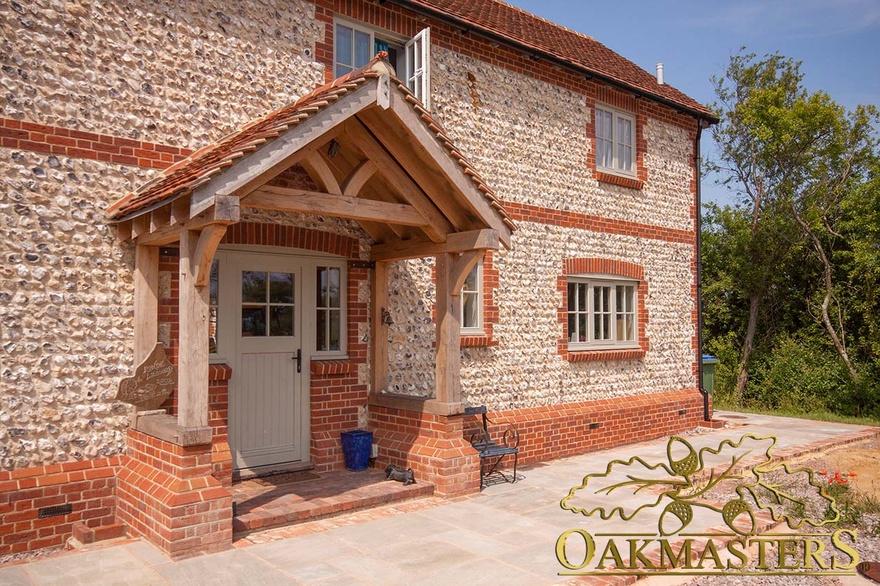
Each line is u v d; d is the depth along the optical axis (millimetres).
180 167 6656
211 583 4957
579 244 11133
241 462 7582
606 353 11352
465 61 9586
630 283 12266
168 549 5445
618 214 11906
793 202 18219
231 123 7438
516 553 5680
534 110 10508
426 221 7293
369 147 6809
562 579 5094
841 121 17875
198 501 5551
